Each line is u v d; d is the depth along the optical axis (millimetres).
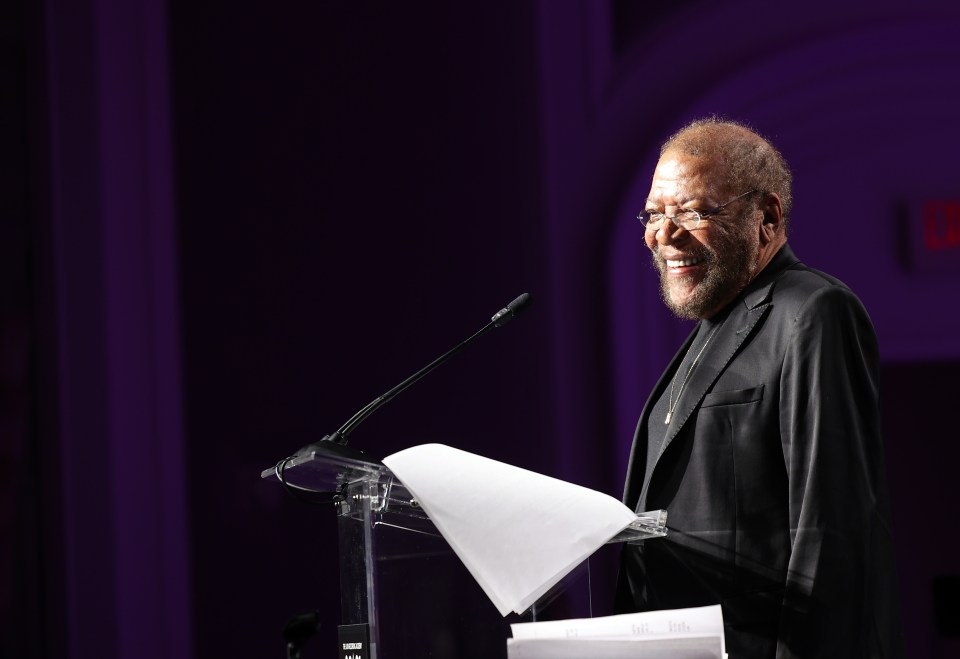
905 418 13773
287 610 14953
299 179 15703
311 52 15797
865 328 6473
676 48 14742
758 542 6324
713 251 7012
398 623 5410
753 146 7238
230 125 15766
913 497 13664
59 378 15203
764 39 14453
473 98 15430
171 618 14953
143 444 15242
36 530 15055
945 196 13992
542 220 15008
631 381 14555
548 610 5801
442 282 15305
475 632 5605
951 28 14023
